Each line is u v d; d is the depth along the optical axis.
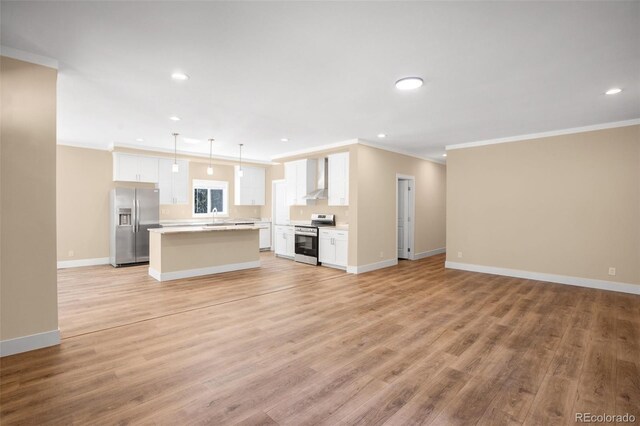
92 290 4.64
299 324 3.39
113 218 6.43
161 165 7.24
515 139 5.57
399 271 6.13
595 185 4.84
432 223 8.18
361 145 5.94
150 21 2.16
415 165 7.49
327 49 2.54
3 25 2.21
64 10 2.03
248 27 2.23
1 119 2.53
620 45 2.44
